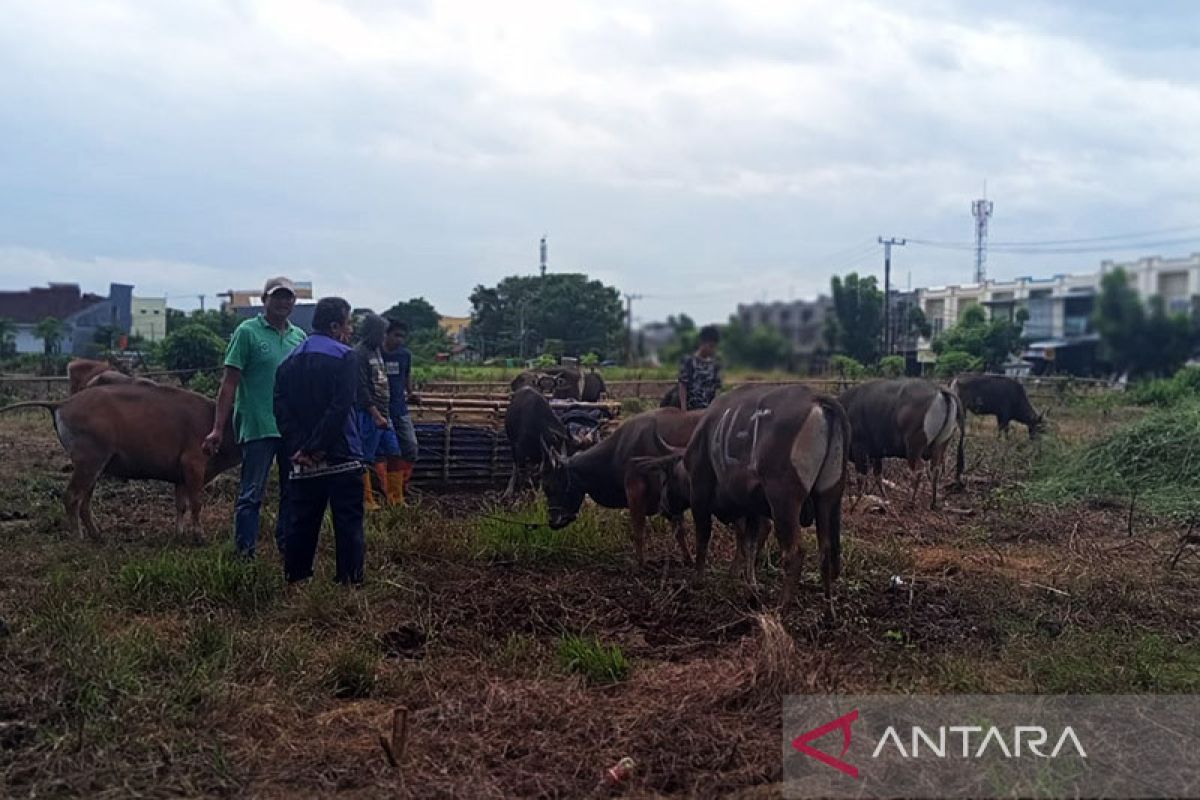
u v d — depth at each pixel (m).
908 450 10.31
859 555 7.27
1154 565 7.60
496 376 14.82
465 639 5.36
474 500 9.89
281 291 7.05
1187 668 5.03
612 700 4.52
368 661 4.82
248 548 6.86
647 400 14.70
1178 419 11.30
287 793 3.65
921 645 5.38
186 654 4.78
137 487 10.08
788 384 6.16
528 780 3.74
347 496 6.11
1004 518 9.65
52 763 3.72
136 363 19.77
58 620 5.01
